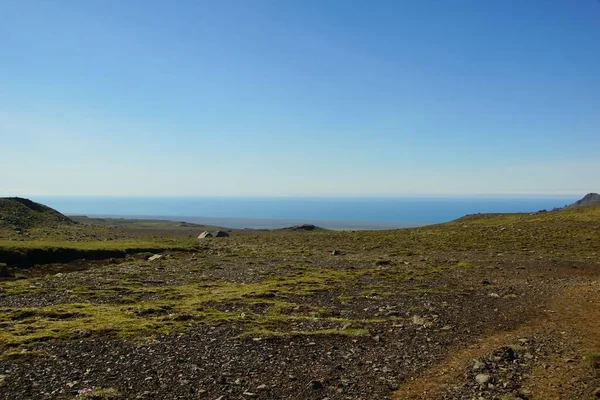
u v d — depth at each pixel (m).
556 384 13.93
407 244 74.19
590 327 21.16
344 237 90.94
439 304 27.45
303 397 13.40
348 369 15.84
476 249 63.78
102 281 36.38
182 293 30.97
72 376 14.95
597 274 40.97
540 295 30.36
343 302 28.22
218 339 19.47
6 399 13.01
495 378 14.56
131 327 21.11
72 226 114.00
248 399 13.24
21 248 47.66
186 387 14.12
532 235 74.19
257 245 75.81
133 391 13.76
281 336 19.80
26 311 24.17
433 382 14.52
